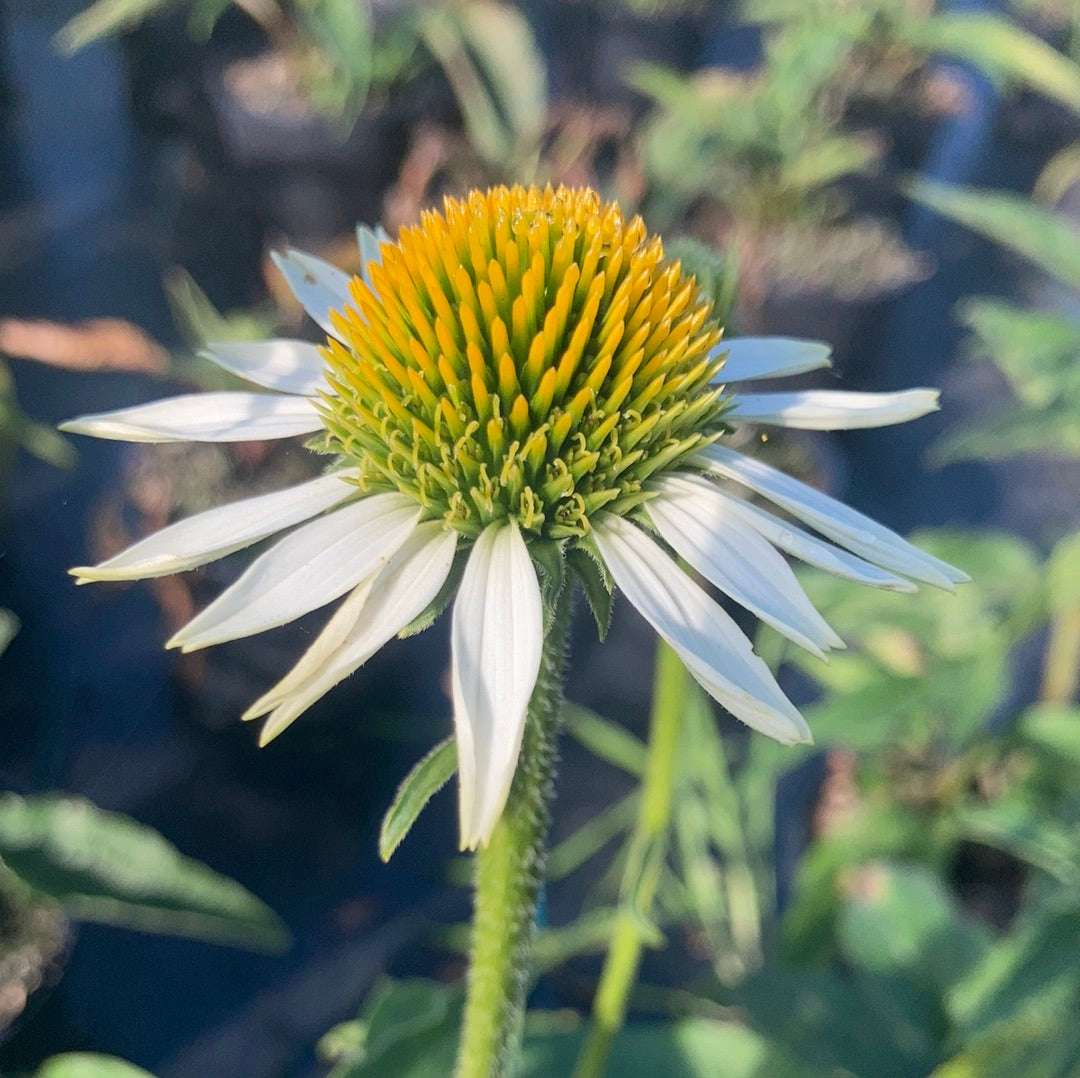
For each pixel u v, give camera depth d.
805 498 0.09
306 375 0.10
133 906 0.12
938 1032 0.14
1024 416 0.17
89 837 0.13
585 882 0.20
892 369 0.31
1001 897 0.19
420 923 0.19
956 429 0.29
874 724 0.16
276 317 0.24
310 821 0.20
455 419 0.09
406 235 0.10
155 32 0.29
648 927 0.10
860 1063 0.14
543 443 0.09
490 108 0.26
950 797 0.19
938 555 0.17
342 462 0.09
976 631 0.17
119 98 0.32
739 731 0.22
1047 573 0.17
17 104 0.32
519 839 0.09
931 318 0.33
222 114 0.27
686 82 0.31
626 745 0.19
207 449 0.21
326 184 0.27
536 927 0.09
